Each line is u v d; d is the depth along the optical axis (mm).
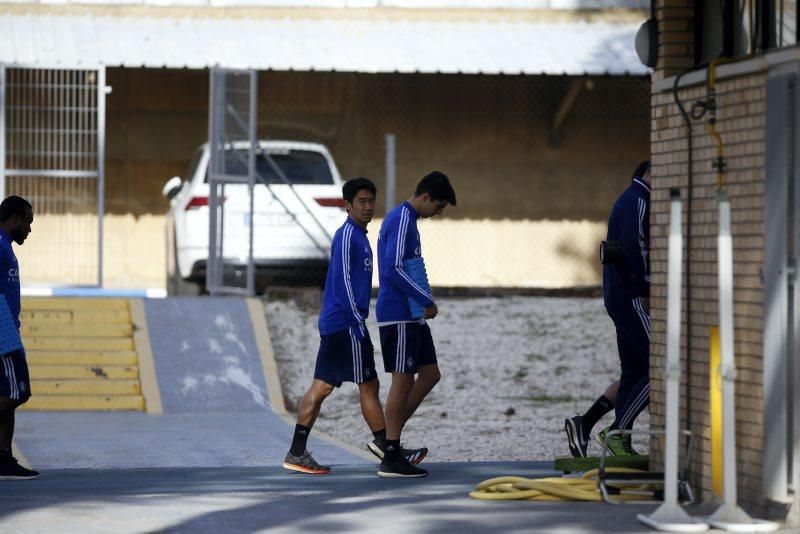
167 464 34000
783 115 21562
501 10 73625
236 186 56625
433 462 34312
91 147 72750
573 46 70188
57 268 72750
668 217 25047
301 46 69062
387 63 67688
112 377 47094
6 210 29375
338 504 23906
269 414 45219
